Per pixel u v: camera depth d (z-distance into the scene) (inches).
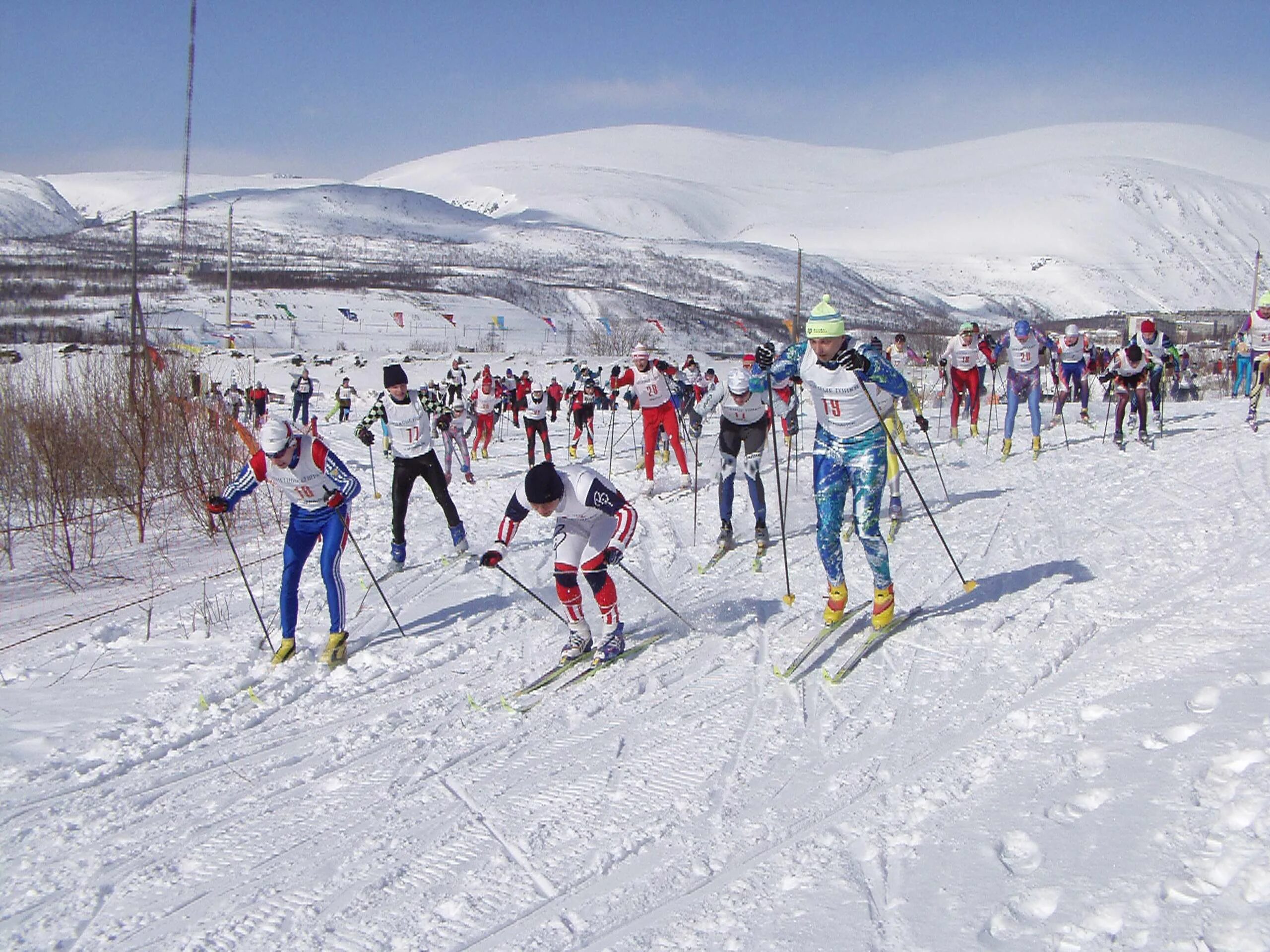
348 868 143.6
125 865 148.4
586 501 223.3
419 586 309.4
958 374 534.9
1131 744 149.5
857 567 295.6
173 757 188.5
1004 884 117.5
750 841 141.5
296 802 167.0
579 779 167.3
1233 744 137.6
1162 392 536.7
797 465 454.6
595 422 964.6
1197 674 173.5
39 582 348.2
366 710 207.8
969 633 223.9
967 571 278.8
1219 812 120.0
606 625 228.4
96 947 127.8
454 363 1492.4
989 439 542.3
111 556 383.9
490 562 225.0
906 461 483.5
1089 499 368.5
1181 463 429.1
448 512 338.3
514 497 228.4
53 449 427.2
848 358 213.6
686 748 176.9
